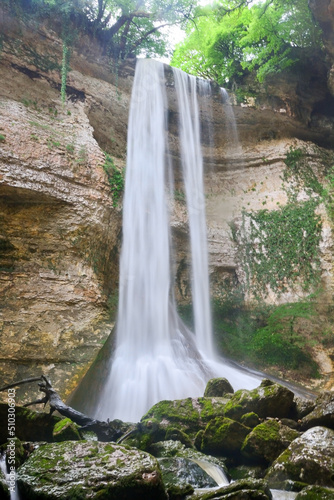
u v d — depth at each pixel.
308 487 5.21
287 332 15.82
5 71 13.84
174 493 5.29
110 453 5.33
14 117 13.13
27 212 13.02
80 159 14.03
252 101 18.62
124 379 12.80
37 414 6.84
